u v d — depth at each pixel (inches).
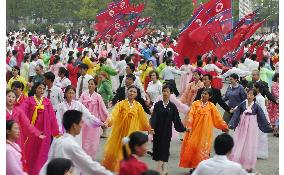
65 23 4424.2
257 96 802.8
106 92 1051.3
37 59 1360.7
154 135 721.0
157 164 786.8
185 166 724.7
